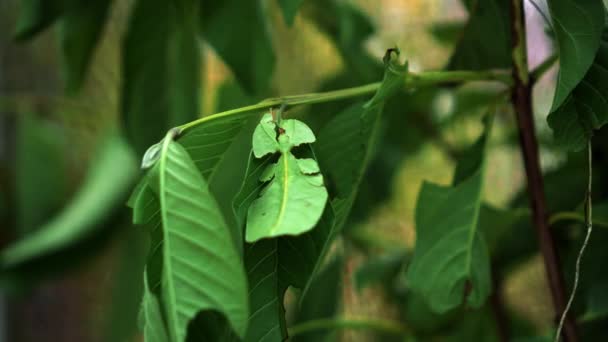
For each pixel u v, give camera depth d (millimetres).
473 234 946
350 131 909
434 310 951
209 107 1794
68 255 1862
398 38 1858
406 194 1920
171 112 1355
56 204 2104
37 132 2082
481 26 996
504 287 1525
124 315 1725
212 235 755
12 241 2139
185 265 752
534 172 937
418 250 951
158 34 1308
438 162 1897
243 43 1154
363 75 1517
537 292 1771
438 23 1571
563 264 1167
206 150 819
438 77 882
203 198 765
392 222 1921
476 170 955
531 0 875
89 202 1880
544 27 1093
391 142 1583
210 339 786
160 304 760
